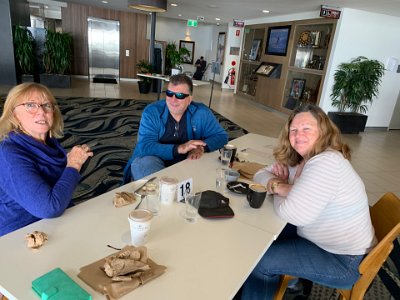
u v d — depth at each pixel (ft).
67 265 3.16
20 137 4.32
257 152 7.83
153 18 27.27
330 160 4.49
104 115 19.67
